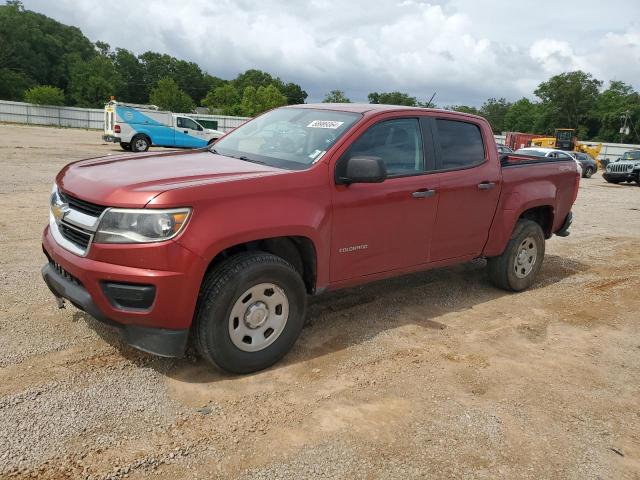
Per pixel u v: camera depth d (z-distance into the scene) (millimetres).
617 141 106188
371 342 4238
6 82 85125
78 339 3883
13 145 22625
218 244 3205
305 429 3016
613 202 16406
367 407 3287
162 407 3131
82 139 31453
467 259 5133
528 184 5566
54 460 2613
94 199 3186
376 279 4371
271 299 3590
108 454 2689
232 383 3459
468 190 4855
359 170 3680
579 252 8195
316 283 3891
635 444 3115
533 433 3146
